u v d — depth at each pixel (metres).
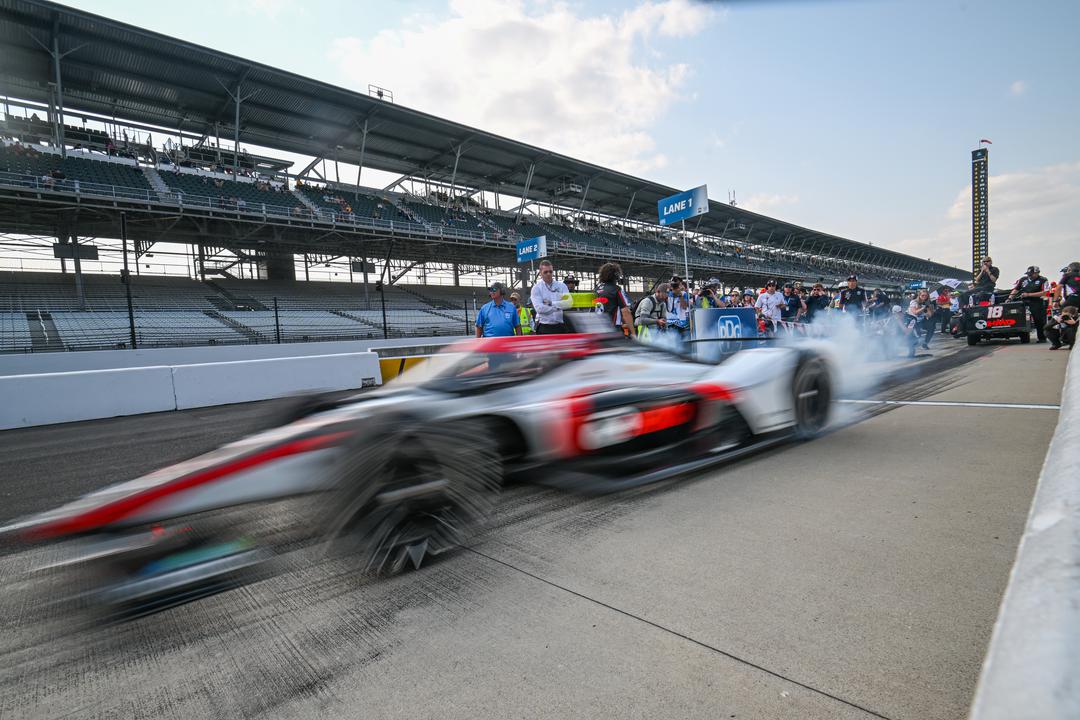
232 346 12.65
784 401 3.34
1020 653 0.50
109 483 3.48
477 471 2.09
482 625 1.57
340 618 1.66
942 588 1.58
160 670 1.46
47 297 17.44
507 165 29.16
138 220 18.52
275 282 24.66
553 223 35.47
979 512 2.12
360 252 26.00
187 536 1.82
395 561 1.91
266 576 1.94
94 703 1.34
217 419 6.20
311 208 23.09
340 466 1.86
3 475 3.84
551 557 1.98
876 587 1.61
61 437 5.47
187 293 20.92
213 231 20.56
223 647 1.55
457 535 2.04
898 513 2.16
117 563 1.73
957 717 1.09
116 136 21.91
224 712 1.28
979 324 9.95
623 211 38.12
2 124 19.23
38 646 1.61
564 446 2.51
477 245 26.05
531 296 6.03
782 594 1.61
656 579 1.76
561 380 2.76
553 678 1.31
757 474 2.79
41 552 2.36
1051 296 9.23
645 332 6.81
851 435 3.50
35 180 16.08
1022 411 3.84
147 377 7.19
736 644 1.39
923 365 7.34
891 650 1.32
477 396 2.38
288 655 1.49
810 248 57.50
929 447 3.09
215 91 20.27
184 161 22.22
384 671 1.39
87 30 16.48
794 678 1.24
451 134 24.89
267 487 1.81
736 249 48.22
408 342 16.56
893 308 9.55
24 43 16.94
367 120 22.97
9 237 18.31
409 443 1.93
